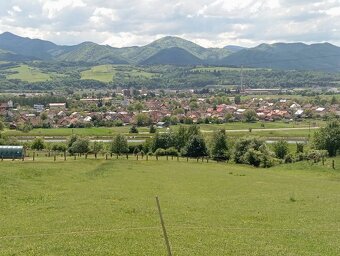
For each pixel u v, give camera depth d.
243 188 72.38
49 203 55.72
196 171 95.19
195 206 54.88
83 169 90.12
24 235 39.16
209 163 121.19
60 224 43.50
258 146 131.62
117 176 83.75
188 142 148.62
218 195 65.25
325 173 97.38
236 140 139.62
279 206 55.50
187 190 69.75
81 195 61.94
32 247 34.78
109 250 34.16
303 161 116.81
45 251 33.78
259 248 35.91
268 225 45.00
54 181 74.12
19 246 35.38
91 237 38.25
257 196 63.81
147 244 36.16
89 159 112.44
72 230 41.03
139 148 161.38
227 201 59.22
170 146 157.12
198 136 148.50
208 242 37.31
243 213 50.81
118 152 153.38
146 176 84.69
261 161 123.88
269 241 38.41
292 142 178.88
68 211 50.41
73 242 36.41
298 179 85.94
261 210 52.69
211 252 34.41
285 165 113.50
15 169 80.19
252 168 114.00
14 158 117.19
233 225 44.78
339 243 38.19
